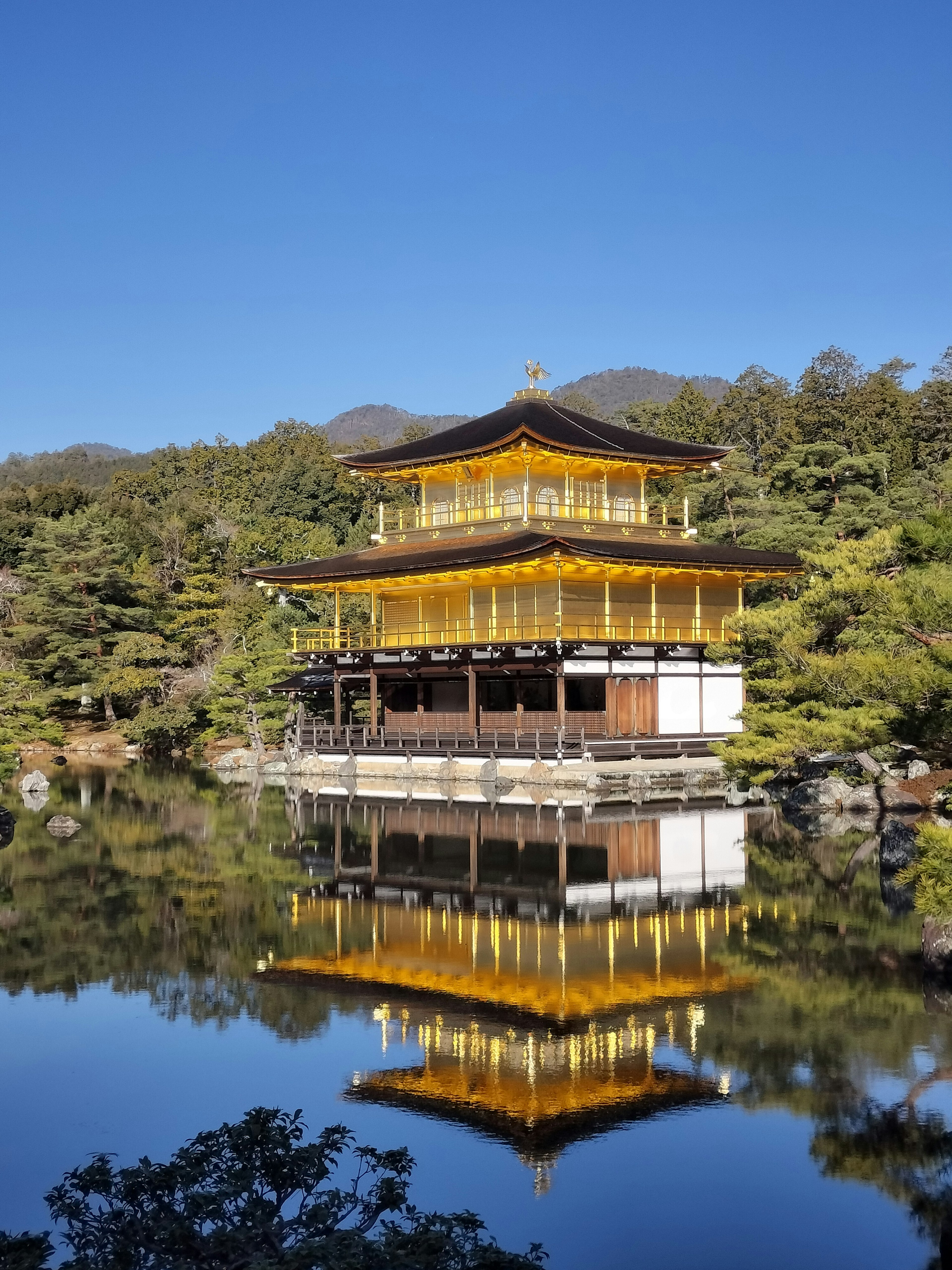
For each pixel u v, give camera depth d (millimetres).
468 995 26141
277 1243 13203
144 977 27984
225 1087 21266
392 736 72500
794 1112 19844
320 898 36688
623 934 31297
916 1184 17578
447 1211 16766
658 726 70188
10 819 53812
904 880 19062
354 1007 25500
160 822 54344
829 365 151500
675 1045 22828
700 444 131625
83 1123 19891
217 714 88812
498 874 40312
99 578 105188
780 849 43656
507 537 72688
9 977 28016
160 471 192375
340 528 156000
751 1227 16391
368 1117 19922
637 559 67125
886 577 42562
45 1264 14852
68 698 100375
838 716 46250
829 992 25969
